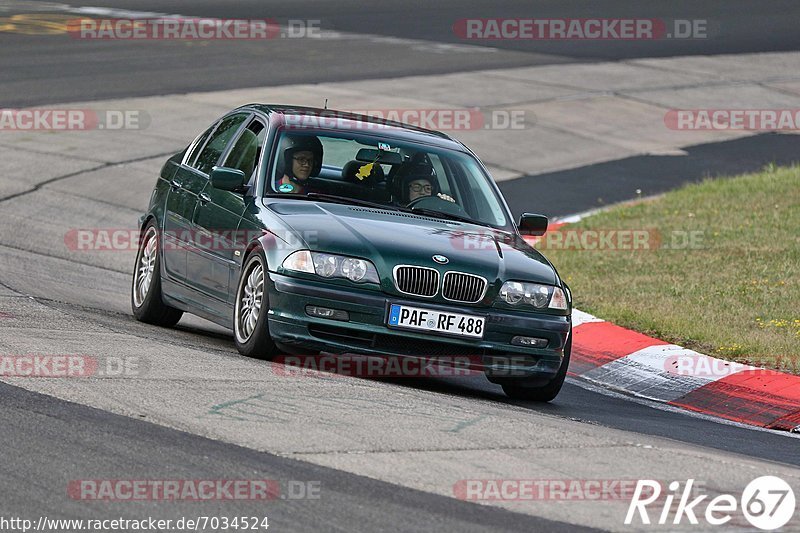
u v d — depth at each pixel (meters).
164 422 19.55
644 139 71.88
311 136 28.39
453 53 92.81
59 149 57.94
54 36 88.19
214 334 32.00
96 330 27.27
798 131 76.44
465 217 27.88
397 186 27.91
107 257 42.41
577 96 80.44
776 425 27.06
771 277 39.97
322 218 25.86
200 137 32.28
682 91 85.31
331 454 18.53
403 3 118.56
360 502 16.45
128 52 83.69
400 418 21.08
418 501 16.69
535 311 25.61
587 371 31.78
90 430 18.86
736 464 20.30
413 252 25.00
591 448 20.30
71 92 69.62
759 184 56.91
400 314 24.59
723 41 105.19
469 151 30.09
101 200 50.91
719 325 33.94
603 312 35.59
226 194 28.09
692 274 40.75
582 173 62.69
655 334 33.72
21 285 34.19
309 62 84.88
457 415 21.84
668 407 28.34
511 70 87.19
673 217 50.62
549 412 25.55
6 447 17.77
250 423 19.86
